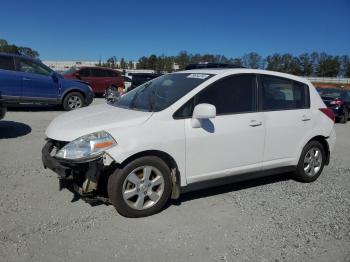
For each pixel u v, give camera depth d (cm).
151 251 362
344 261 361
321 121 590
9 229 388
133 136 415
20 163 617
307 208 484
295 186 573
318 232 417
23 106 1430
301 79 584
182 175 451
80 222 412
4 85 1182
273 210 473
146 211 432
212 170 474
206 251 367
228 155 485
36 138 816
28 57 1246
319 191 554
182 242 381
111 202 425
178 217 439
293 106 565
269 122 523
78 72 2072
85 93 1342
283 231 415
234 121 487
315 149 593
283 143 543
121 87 2184
